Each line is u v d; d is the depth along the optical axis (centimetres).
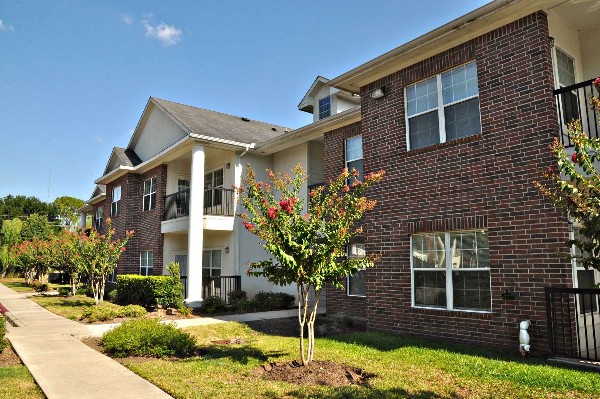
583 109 895
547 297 712
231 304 1591
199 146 1652
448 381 596
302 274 680
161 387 592
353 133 1398
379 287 1012
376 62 1024
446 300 889
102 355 813
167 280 1475
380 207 1031
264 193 757
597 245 441
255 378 640
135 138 2233
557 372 608
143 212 2098
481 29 857
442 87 945
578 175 496
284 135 1600
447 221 888
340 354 773
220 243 1789
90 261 1658
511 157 800
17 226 4225
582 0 797
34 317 1405
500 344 784
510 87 814
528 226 764
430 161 934
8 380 643
